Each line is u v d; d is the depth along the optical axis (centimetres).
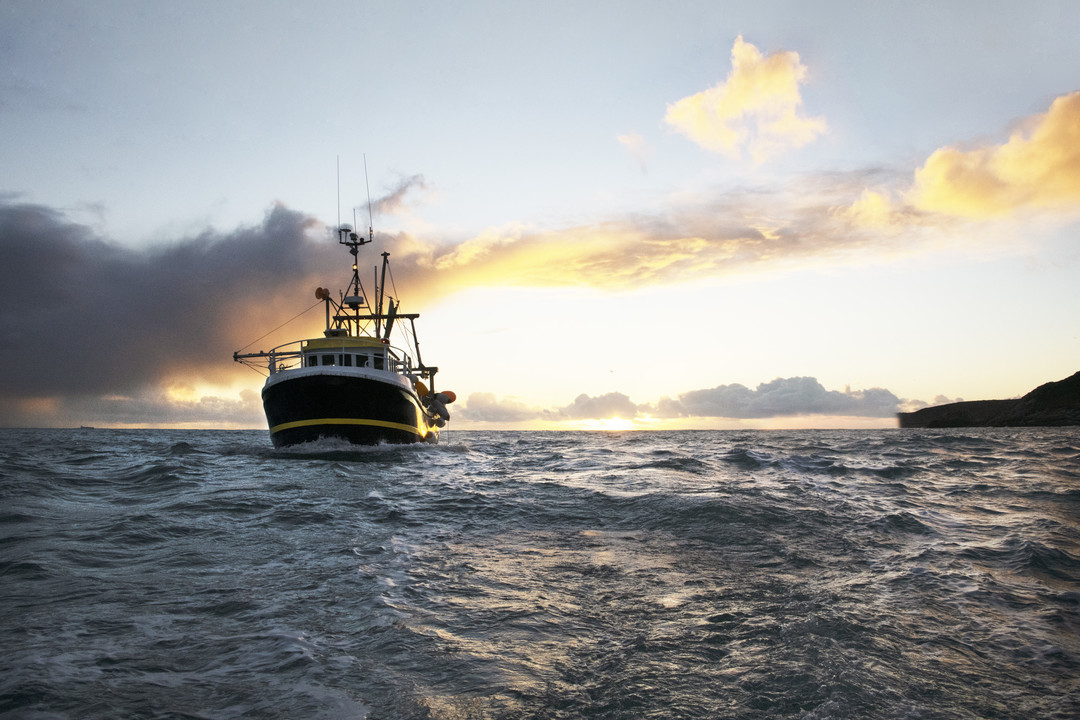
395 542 866
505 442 5397
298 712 354
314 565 716
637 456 2591
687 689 395
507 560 755
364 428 2819
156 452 3002
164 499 1261
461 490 1489
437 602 576
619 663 436
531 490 1466
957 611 566
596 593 614
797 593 612
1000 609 575
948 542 862
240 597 582
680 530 926
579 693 388
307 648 452
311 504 1223
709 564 733
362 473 1981
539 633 496
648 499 1186
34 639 454
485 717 352
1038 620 547
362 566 713
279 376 2762
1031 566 733
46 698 355
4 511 1052
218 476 1770
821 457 2214
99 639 461
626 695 384
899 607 572
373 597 583
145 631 483
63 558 720
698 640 482
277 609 545
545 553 796
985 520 1040
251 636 477
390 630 493
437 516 1103
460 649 457
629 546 835
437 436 4409
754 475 1633
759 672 420
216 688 383
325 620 519
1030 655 468
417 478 1819
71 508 1123
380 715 352
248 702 365
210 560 736
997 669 441
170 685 385
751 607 567
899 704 381
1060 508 1163
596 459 2508
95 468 1939
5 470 1706
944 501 1251
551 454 3025
